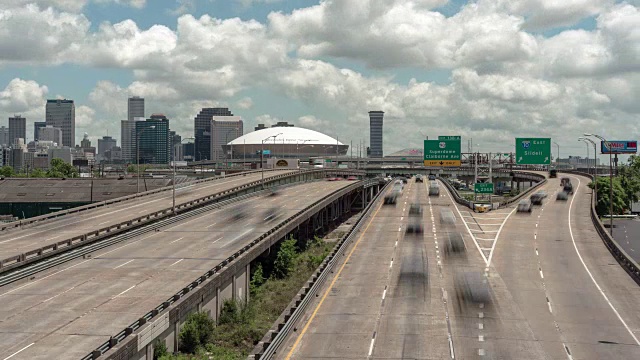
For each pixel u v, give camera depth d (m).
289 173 141.88
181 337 34.06
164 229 66.06
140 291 37.69
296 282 56.50
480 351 29.77
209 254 50.47
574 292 42.44
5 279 39.53
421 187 149.38
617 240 84.44
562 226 75.06
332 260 49.38
